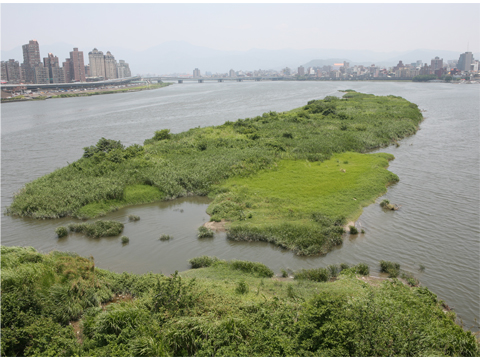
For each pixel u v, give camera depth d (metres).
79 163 49.25
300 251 28.14
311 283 22.83
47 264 22.36
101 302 20.20
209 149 56.69
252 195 39.56
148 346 15.05
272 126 73.38
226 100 164.88
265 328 16.58
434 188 42.56
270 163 49.28
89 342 15.78
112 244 31.02
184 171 45.84
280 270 26.16
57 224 35.62
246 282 23.06
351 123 77.06
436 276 24.81
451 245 29.06
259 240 30.61
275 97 174.38
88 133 86.00
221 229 32.88
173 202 40.81
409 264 26.42
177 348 15.87
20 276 19.48
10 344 14.78
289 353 14.76
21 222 36.16
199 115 113.50
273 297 19.45
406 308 17.27
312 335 15.58
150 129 89.44
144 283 21.81
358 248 28.84
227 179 44.91
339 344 14.82
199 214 37.16
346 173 45.88
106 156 50.69
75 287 19.88
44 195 39.34
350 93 152.38
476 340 16.62
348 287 21.36
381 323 15.67
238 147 57.41
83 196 38.91
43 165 58.53
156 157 52.78
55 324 16.61
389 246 29.03
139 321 17.08
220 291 20.78
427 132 76.62
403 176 47.41
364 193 39.66
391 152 60.53
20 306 16.94
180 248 29.97
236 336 15.89
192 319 16.98
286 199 37.91
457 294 22.80
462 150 60.59
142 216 37.09
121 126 95.25
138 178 44.31
